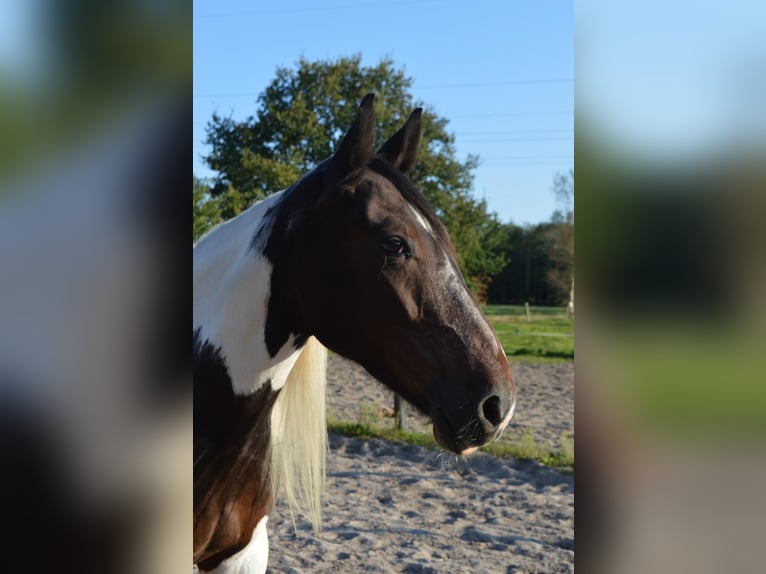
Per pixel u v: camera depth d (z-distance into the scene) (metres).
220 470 2.08
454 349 1.84
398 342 1.88
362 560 4.08
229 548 2.21
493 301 40.06
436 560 4.09
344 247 1.91
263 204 2.16
